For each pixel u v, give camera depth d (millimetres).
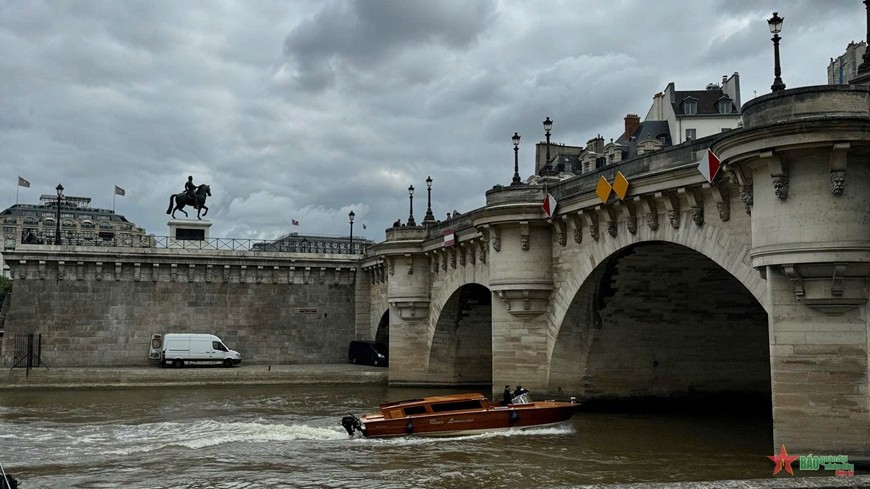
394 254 60250
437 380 59969
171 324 68875
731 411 42062
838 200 23266
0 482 17266
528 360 42812
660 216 32969
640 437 33906
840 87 23391
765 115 24188
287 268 72875
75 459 30516
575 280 39719
